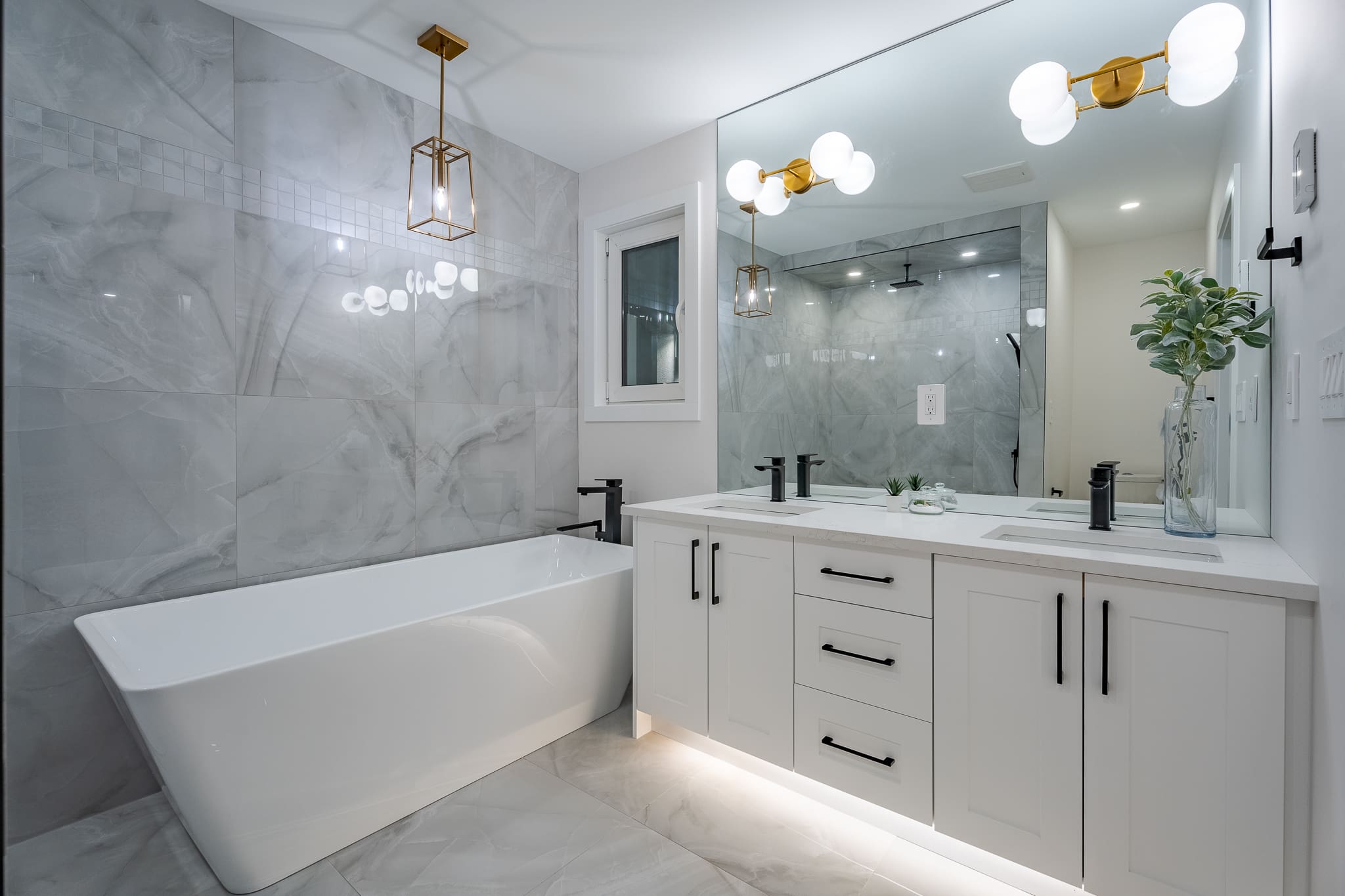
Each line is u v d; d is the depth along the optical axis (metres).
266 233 2.32
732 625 2.13
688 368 3.00
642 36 2.34
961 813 1.69
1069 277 2.05
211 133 2.20
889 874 1.76
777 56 2.44
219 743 1.60
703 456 2.98
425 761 2.00
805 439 2.62
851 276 2.50
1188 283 1.76
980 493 2.22
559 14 2.22
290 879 1.74
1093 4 2.01
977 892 1.69
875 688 1.83
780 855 1.83
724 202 2.87
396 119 2.68
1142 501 1.94
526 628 2.24
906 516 2.18
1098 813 1.50
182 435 2.14
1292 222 1.41
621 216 3.25
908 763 1.77
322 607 2.38
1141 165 1.93
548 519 3.30
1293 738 1.31
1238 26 1.65
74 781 1.95
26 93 1.86
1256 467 1.73
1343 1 1.08
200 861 1.81
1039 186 2.10
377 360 2.63
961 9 2.18
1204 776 1.39
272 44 2.33
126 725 1.96
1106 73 1.95
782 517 2.28
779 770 2.13
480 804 2.04
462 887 1.72
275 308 2.35
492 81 2.62
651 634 2.35
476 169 2.98
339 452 2.52
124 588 2.03
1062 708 1.54
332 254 2.50
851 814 1.98
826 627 1.92
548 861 1.81
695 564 2.22
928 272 2.32
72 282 1.94
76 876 1.75
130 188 2.04
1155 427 1.92
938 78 2.29
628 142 3.12
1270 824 1.32
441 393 2.85
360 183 2.57
